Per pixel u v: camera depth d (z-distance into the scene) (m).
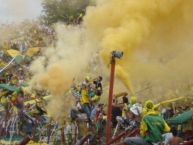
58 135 16.16
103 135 14.34
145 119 9.73
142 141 9.66
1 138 16.00
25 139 9.91
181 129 12.13
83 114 15.61
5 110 16.36
